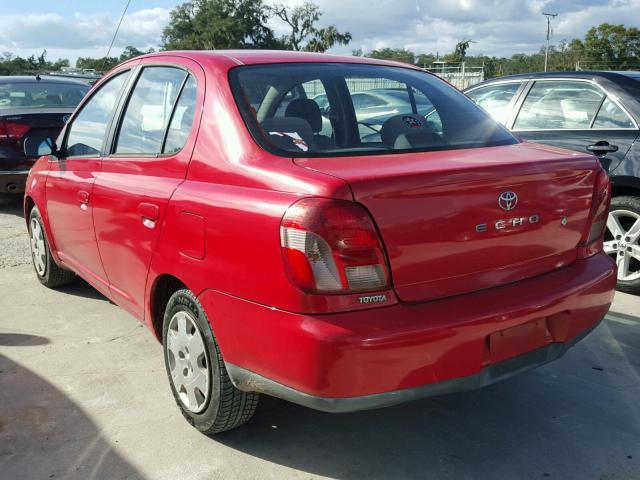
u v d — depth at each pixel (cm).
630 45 6756
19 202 903
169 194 298
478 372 254
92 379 368
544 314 268
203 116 301
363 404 238
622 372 376
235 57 324
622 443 304
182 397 312
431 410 335
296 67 324
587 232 303
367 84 332
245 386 268
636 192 500
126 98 375
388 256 240
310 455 296
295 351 237
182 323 303
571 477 279
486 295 261
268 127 284
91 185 377
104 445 303
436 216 248
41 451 298
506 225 266
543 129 552
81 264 424
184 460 291
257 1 7562
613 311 470
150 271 318
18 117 759
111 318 460
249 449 300
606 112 517
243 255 253
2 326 446
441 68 3759
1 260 605
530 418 327
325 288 233
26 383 363
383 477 280
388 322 237
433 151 293
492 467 287
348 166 256
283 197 245
